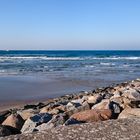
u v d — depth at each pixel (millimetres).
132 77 30344
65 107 10336
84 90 20938
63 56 95500
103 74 33406
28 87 22234
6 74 33094
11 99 16828
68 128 6141
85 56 95938
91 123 6473
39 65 49594
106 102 9695
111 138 5527
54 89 21328
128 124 6344
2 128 7168
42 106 12883
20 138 5656
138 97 11336
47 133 5879
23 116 9508
